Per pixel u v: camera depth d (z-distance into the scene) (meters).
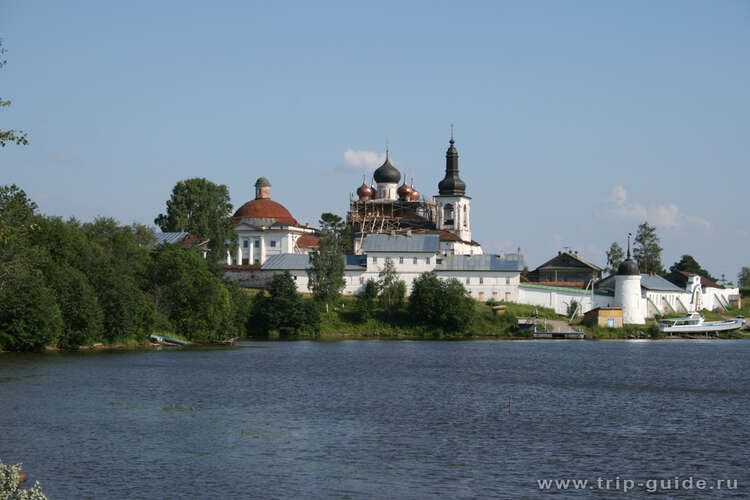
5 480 33.34
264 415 58.38
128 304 115.38
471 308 158.25
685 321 174.50
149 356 102.44
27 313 98.50
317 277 165.88
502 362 103.44
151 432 51.28
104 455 45.03
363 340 145.50
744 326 186.62
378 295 166.88
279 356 107.88
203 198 197.38
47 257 107.12
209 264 163.50
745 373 92.56
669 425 56.72
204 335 131.12
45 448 46.41
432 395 70.38
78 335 106.81
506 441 50.41
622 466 44.53
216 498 37.62
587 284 190.12
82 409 59.12
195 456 45.12
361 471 42.56
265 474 41.66
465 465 44.16
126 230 139.25
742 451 48.44
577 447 48.97
